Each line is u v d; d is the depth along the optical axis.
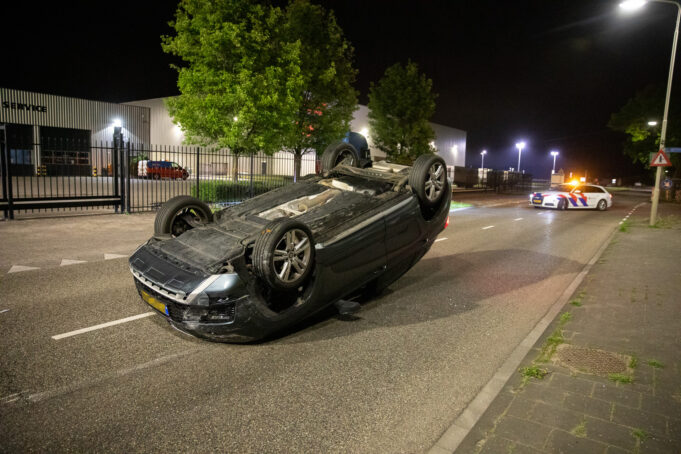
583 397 3.43
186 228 5.59
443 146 53.53
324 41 21.19
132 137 37.62
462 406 3.43
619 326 5.05
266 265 3.88
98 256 7.82
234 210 5.68
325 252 4.54
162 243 4.90
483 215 18.03
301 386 3.64
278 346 4.43
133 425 2.99
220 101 15.68
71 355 4.00
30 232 9.76
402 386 3.71
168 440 2.85
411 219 5.64
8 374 3.60
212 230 4.97
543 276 7.82
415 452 2.83
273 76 16.41
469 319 5.45
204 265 4.14
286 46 17.05
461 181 43.66
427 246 6.30
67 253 7.95
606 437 2.89
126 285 6.16
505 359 4.32
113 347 4.20
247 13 16.14
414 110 29.39
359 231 4.91
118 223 11.41
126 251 8.29
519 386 3.61
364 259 5.03
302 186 6.09
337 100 22.52
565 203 21.58
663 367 3.97
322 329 4.93
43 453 2.66
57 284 6.10
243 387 3.58
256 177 23.41
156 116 40.53
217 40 15.47
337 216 4.99
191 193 15.82
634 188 67.69
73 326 4.66
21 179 27.12
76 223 11.18
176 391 3.47
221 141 16.30
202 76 15.88
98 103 35.25
